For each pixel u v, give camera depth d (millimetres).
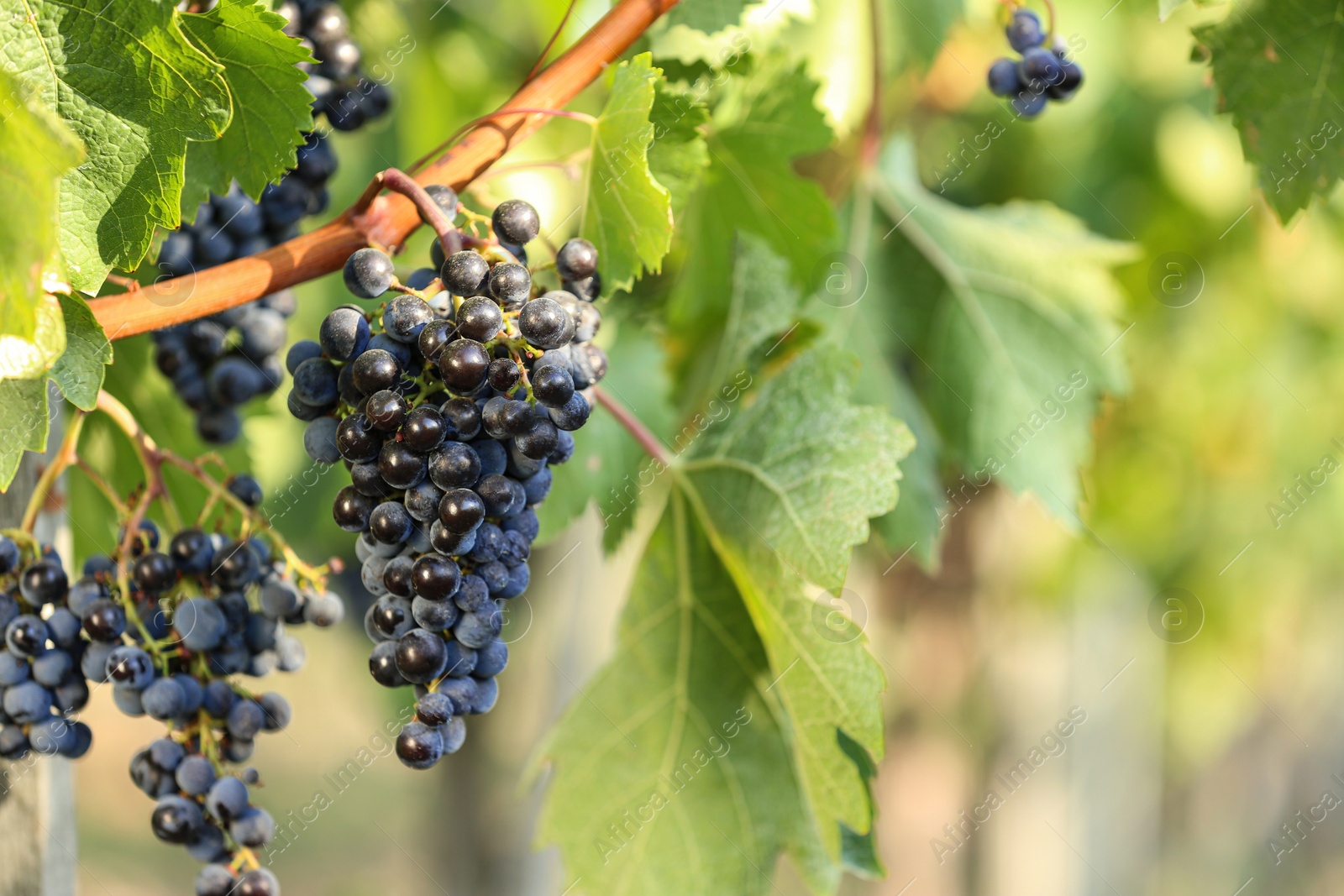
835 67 1623
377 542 1154
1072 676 3504
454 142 1237
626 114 1207
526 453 1143
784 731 1384
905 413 1621
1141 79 2348
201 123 1163
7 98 1133
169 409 1388
